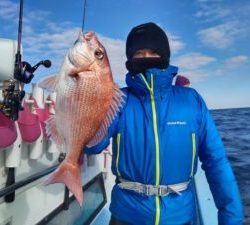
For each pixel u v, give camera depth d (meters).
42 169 3.25
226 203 2.11
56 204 3.50
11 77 2.34
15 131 2.45
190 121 2.07
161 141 2.02
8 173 2.70
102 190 4.55
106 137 1.91
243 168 11.91
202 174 4.52
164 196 2.04
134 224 2.07
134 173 2.05
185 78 3.90
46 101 3.23
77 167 1.76
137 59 2.04
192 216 2.17
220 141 2.16
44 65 2.34
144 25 2.08
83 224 3.85
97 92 1.71
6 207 2.74
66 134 1.75
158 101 2.07
